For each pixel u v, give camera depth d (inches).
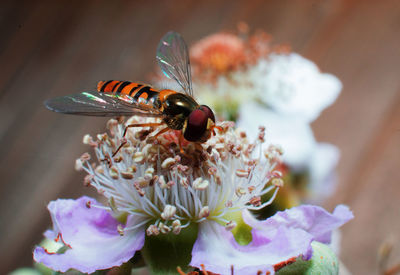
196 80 4.5
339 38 5.9
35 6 6.6
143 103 3.0
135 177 3.0
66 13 6.5
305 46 5.9
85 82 6.0
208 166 3.0
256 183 3.0
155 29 6.2
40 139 5.7
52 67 6.1
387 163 5.1
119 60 6.1
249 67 4.5
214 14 6.2
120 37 6.3
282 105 4.4
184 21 6.2
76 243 2.9
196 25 6.2
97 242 2.9
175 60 3.3
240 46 4.5
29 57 6.2
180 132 2.9
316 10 6.0
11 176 5.5
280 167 3.9
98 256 2.9
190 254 2.9
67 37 6.3
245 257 2.8
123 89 3.0
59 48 6.3
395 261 4.6
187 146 2.9
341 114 5.4
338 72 5.7
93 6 6.5
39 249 2.8
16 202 5.3
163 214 2.8
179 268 2.8
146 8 6.4
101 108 3.0
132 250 2.9
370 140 5.2
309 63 4.5
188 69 3.3
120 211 3.0
